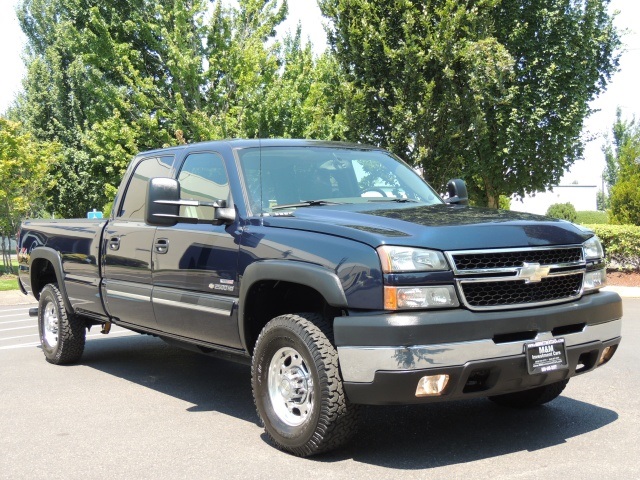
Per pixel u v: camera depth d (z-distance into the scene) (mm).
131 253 6250
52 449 4777
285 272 4523
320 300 5098
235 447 4746
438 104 16328
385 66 16344
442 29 15656
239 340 5074
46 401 6113
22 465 4469
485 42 15469
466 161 21141
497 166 21234
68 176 29578
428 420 5316
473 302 4176
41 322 8047
